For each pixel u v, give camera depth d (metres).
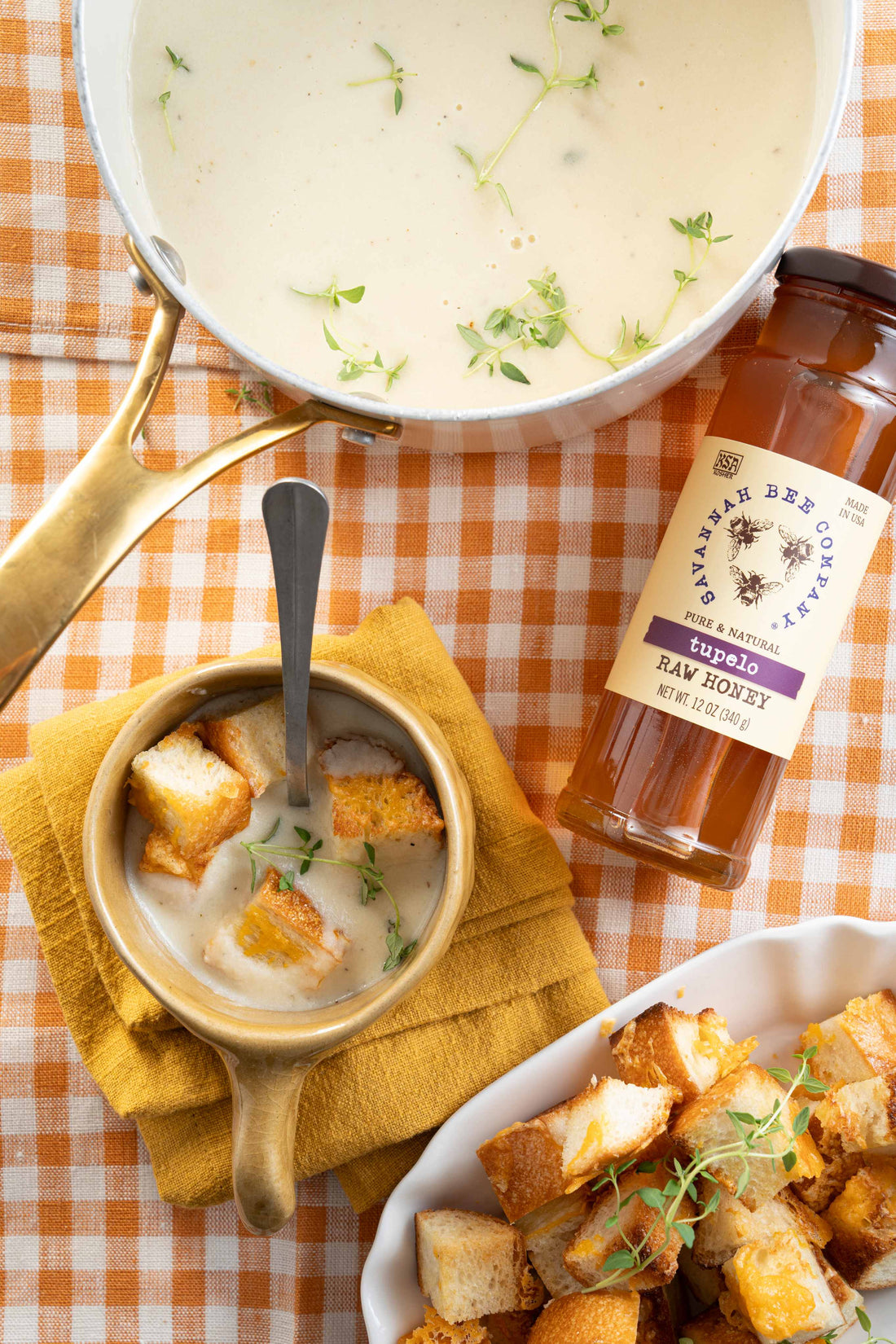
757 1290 0.56
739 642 0.56
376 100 0.56
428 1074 0.61
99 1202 0.64
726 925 0.63
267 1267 0.63
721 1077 0.58
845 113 0.61
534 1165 0.58
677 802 0.57
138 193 0.55
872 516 0.56
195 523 0.63
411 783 0.57
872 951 0.60
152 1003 0.61
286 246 0.56
